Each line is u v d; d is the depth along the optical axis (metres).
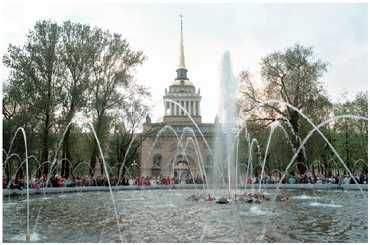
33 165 48.84
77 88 48.19
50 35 47.16
